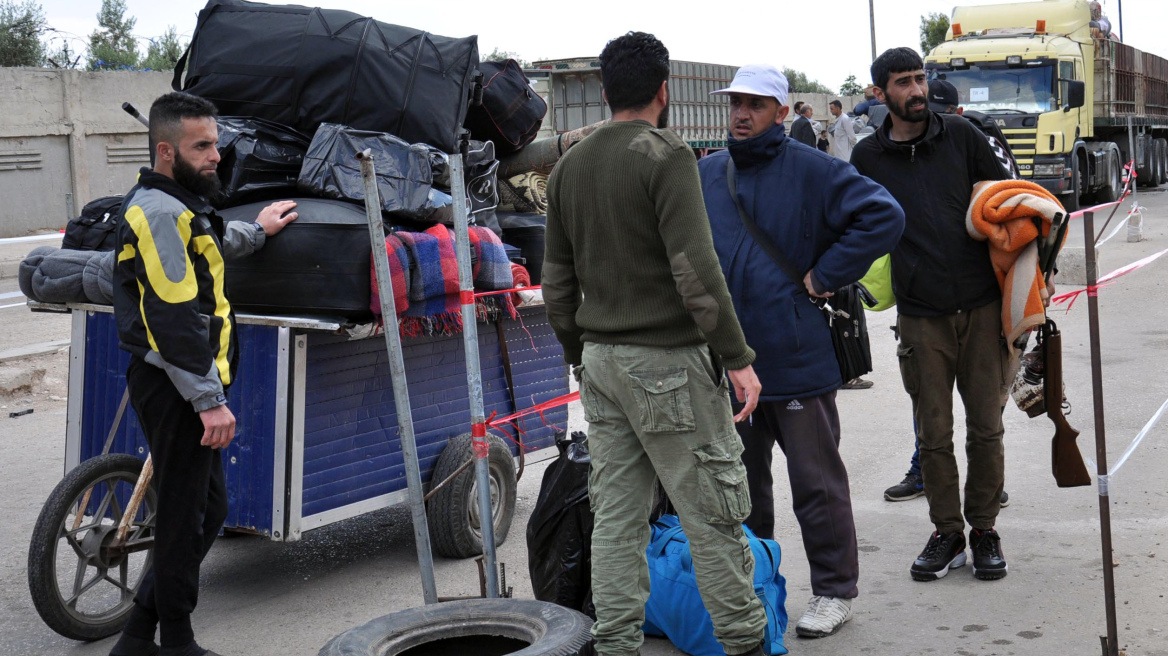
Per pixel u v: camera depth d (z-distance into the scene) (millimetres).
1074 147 20125
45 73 21078
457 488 4766
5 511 5805
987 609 4078
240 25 4887
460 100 4953
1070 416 6938
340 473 4477
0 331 11086
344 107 4711
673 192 2904
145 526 4234
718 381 3094
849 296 3920
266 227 4195
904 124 4266
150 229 3393
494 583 3803
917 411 4449
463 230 3725
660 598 3768
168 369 3418
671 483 3074
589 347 3152
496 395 5203
